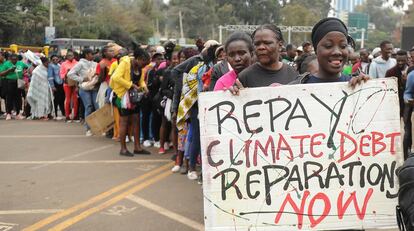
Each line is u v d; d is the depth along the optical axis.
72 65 11.09
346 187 2.65
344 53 2.73
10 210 4.81
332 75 2.82
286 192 2.65
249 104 2.68
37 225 4.41
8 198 5.20
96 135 9.23
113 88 7.16
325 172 2.65
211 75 4.52
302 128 2.66
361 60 9.55
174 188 5.63
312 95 2.67
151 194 5.39
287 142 2.66
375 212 2.64
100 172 6.39
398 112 2.65
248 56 3.68
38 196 5.29
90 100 9.45
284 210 2.64
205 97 2.68
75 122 11.19
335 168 2.65
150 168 6.63
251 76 3.26
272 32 3.20
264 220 2.64
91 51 9.92
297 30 56.81
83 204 5.02
